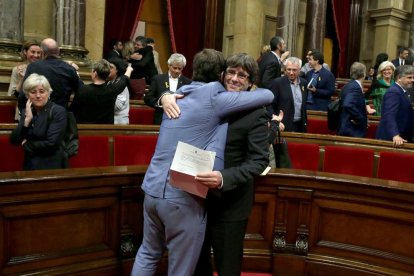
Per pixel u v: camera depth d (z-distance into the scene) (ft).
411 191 9.53
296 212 10.78
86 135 14.71
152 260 8.13
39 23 24.38
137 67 23.76
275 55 18.61
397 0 43.78
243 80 7.73
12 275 8.60
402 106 14.71
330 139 15.79
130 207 10.03
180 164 7.28
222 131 7.63
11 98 17.72
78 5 23.44
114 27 28.91
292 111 16.03
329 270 10.60
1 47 21.13
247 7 33.17
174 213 7.47
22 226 8.71
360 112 16.43
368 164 14.96
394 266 10.00
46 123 10.67
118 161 14.80
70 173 9.08
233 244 7.86
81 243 9.49
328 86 21.86
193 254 7.75
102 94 15.15
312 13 34.24
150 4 32.35
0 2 21.13
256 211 10.94
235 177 7.39
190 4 32.19
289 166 12.26
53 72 13.80
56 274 9.09
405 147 14.65
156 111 16.90
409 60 29.91
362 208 10.27
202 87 7.60
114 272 9.94
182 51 32.19
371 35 44.62
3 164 13.35
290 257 10.80
